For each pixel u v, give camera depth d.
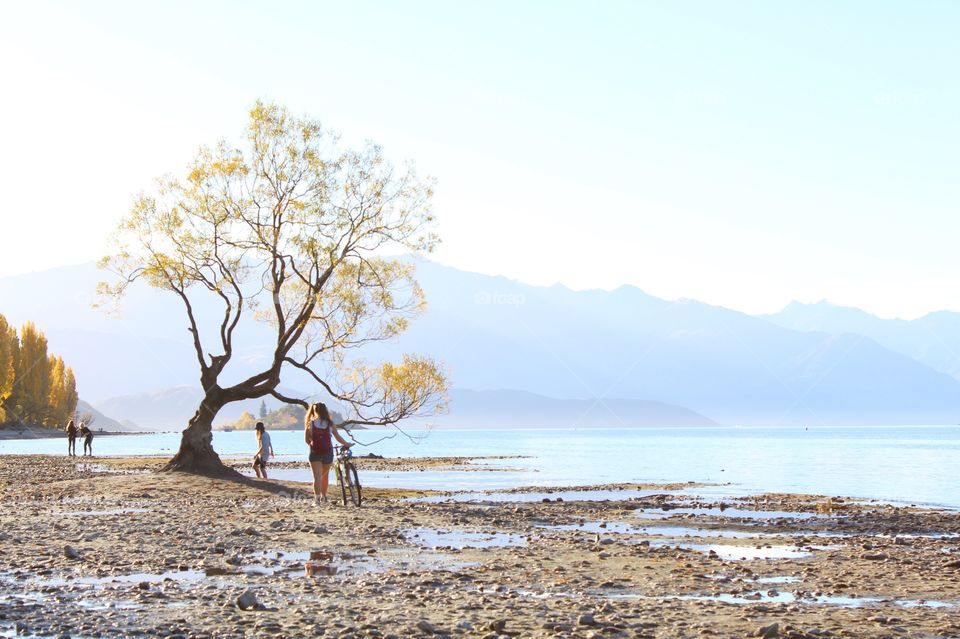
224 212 38.78
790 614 11.45
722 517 26.36
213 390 39.69
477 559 16.22
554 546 18.25
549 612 11.42
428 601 12.09
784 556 17.39
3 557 15.62
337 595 12.44
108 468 50.38
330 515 24.12
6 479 41.06
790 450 112.38
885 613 11.55
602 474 57.91
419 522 22.83
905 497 38.12
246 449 123.94
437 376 40.44
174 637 9.88
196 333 39.94
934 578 14.42
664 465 72.06
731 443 155.62
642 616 11.27
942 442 150.75
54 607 11.37
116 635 9.95
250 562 15.56
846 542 19.95
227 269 39.75
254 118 38.88
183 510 25.67
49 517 23.27
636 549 17.80
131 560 15.45
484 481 49.38
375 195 39.75
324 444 27.64
